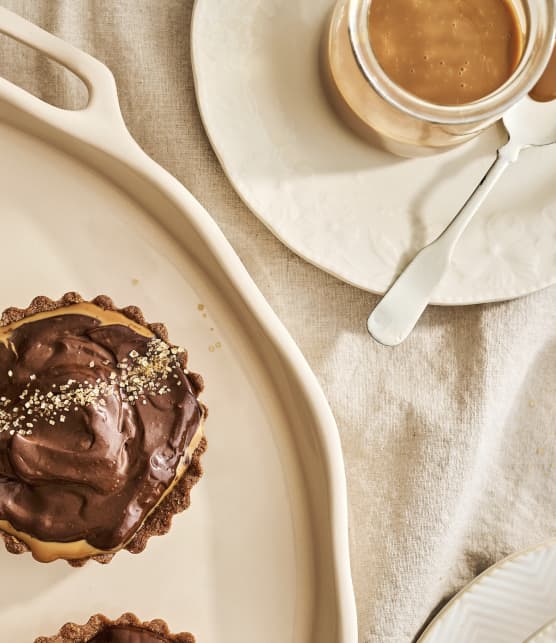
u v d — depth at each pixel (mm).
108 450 464
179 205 492
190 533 506
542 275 518
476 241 519
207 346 514
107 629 491
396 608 526
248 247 525
